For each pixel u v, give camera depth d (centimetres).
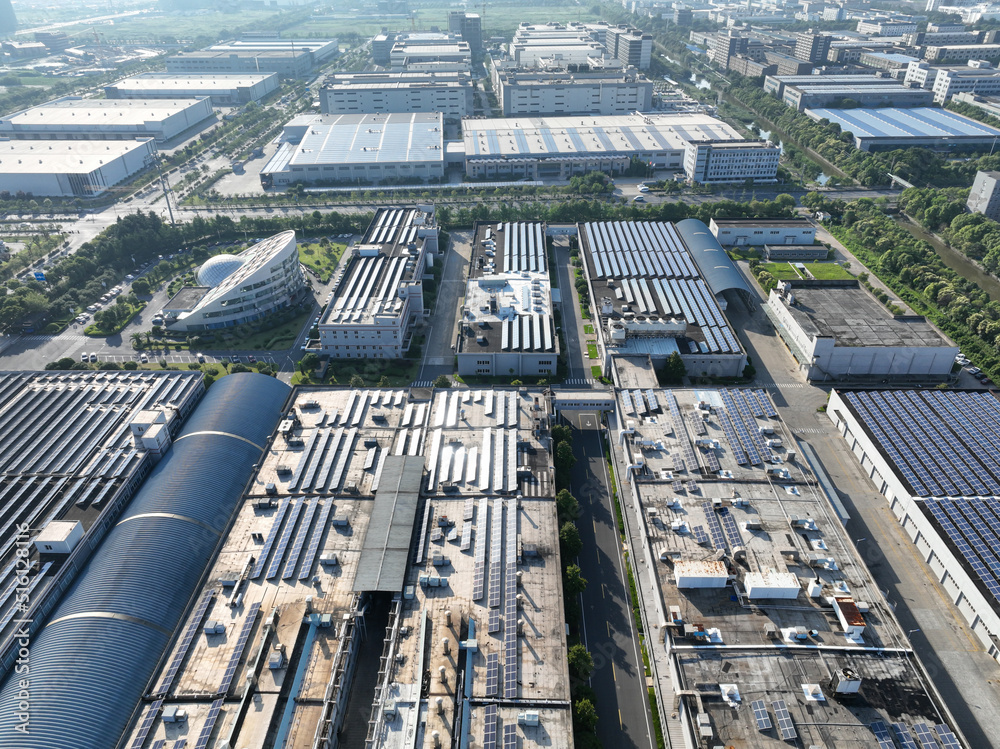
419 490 15562
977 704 12462
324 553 14162
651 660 13088
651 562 13825
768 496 15388
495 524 14725
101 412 18575
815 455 18638
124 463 16600
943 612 14225
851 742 10588
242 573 13662
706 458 16638
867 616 12594
